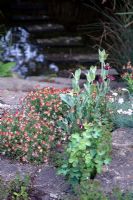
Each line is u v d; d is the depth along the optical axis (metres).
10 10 7.52
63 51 5.80
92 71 2.70
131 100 3.05
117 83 4.09
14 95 3.55
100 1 6.79
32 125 2.61
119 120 2.83
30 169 2.43
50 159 2.53
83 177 2.20
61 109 2.80
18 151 2.53
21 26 6.69
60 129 2.72
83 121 2.70
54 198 2.24
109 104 2.92
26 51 5.71
